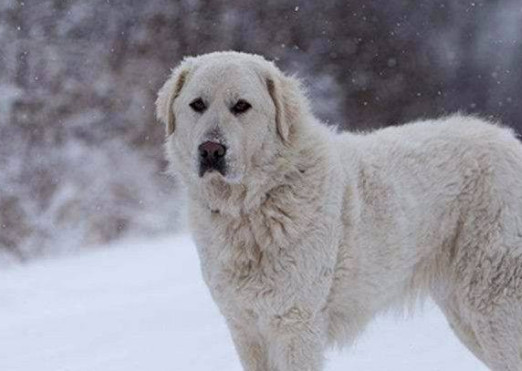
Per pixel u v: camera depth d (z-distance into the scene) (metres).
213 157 7.50
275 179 7.68
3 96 30.44
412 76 40.12
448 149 8.62
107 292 15.55
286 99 7.87
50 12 33.00
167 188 28.91
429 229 8.45
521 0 40.94
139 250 21.34
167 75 33.78
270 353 7.96
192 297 13.95
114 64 33.22
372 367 9.83
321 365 7.86
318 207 7.71
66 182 28.23
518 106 40.66
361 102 39.25
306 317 7.74
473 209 8.51
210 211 7.88
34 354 11.34
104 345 11.54
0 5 32.38
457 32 40.97
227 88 7.65
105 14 34.09
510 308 8.36
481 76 40.91
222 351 10.84
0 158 28.62
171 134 8.14
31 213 26.88
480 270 8.45
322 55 38.94
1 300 15.48
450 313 8.86
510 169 8.54
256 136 7.66
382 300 8.38
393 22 40.19
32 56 31.83
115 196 28.16
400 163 8.39
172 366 10.39
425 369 9.69
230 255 7.74
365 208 8.09
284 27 38.41
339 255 7.91
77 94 31.48
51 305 14.89
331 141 8.15
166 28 35.31
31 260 24.62
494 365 8.52
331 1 39.34
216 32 36.38
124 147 30.34
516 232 8.39
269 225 7.64
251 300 7.77
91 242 26.28
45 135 29.98
